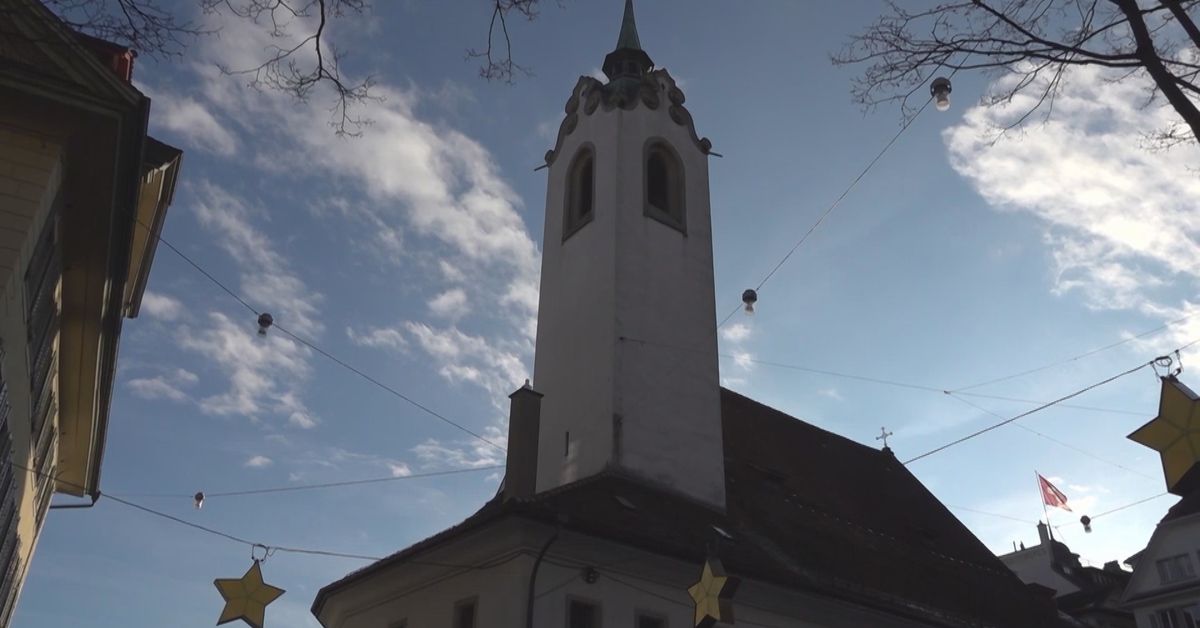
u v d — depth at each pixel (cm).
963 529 3231
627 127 2798
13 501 1705
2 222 1334
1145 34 833
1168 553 3531
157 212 1973
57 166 1413
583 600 1711
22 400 1548
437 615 1797
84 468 2428
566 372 2509
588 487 2091
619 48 3241
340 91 909
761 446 2870
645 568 1823
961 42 907
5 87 1375
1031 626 2691
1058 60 875
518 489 1886
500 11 906
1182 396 712
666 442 2364
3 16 984
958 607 2508
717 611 1310
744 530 2280
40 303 1525
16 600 2325
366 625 2003
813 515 2622
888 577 2427
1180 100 809
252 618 1264
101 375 1952
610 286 2491
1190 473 699
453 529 1828
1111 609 3709
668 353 2505
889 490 3181
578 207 2811
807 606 2050
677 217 2795
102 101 1402
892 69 938
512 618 1608
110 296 1750
